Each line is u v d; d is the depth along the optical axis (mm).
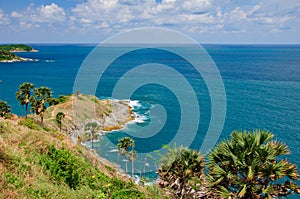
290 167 12867
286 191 13258
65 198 9289
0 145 10836
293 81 123625
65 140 21438
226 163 13344
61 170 11484
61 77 143375
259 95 95062
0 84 126375
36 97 47656
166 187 15609
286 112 74500
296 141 53531
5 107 49656
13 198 8031
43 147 13727
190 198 14773
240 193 12398
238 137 13477
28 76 148625
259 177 12852
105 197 11156
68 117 46156
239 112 71812
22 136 14258
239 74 138125
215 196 13336
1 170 9336
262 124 62531
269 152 12859
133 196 12539
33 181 9461
